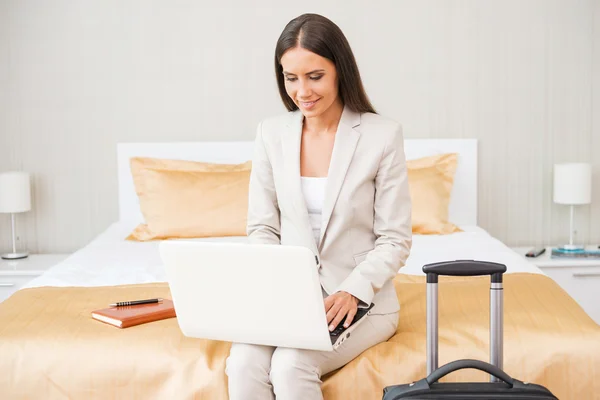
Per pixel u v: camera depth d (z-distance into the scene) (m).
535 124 3.89
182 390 1.82
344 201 1.96
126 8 3.81
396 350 1.88
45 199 3.92
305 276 1.59
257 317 1.68
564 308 2.10
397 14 3.82
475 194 3.84
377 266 1.90
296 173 2.00
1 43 3.82
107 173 3.89
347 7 3.81
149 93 3.85
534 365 1.85
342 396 1.82
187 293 1.73
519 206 3.93
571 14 3.84
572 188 3.70
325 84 1.91
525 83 3.87
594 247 3.86
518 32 3.84
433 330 1.64
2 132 3.88
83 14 3.81
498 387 1.54
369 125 2.02
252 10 3.81
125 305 2.14
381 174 1.99
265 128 2.12
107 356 1.88
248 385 1.71
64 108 3.86
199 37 3.83
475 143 3.83
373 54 3.83
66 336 1.94
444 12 3.82
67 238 3.94
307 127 2.07
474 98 3.86
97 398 1.86
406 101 3.86
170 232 3.41
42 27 3.81
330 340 1.66
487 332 1.94
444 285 2.40
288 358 1.71
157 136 3.88
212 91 3.86
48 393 1.87
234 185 3.49
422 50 3.84
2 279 3.51
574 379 1.84
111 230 3.64
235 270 1.65
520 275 2.52
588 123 3.90
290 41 1.89
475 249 3.08
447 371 1.54
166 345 1.89
